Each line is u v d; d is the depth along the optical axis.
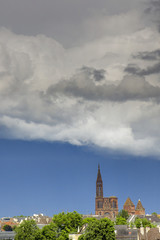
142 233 155.00
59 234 172.75
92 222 145.50
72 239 166.00
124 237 153.50
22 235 155.00
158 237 147.50
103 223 140.88
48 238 160.50
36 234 157.00
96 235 137.88
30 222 160.38
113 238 139.00
